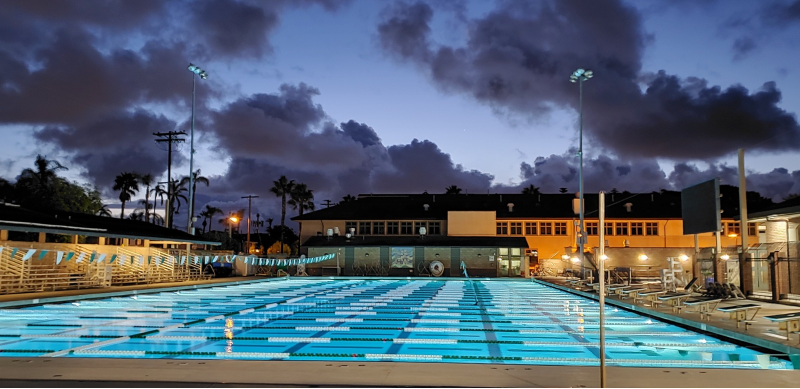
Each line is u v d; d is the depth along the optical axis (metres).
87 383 7.06
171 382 7.14
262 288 32.97
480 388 6.96
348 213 54.53
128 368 7.94
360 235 53.41
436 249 49.16
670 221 50.81
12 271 23.33
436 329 14.75
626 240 49.09
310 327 15.13
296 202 88.31
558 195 57.41
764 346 10.85
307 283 39.50
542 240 52.19
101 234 26.33
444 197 58.28
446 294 28.48
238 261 45.31
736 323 13.34
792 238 24.80
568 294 28.42
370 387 7.00
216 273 43.31
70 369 7.85
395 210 54.84
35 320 16.31
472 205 55.97
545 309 20.41
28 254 19.94
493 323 16.08
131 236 28.75
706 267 25.05
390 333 13.95
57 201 46.12
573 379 7.45
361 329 14.70
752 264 23.09
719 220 22.61
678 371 7.96
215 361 8.47
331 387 6.97
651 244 50.84
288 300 24.30
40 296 20.67
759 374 7.77
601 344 6.72
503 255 48.84
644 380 7.39
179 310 19.48
